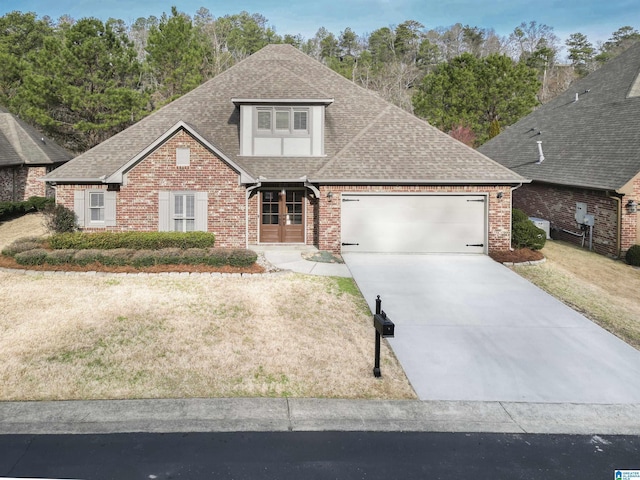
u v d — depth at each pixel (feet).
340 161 62.49
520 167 86.79
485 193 61.77
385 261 58.49
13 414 24.94
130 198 59.57
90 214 61.11
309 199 65.98
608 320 41.19
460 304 43.80
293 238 66.64
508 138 103.65
